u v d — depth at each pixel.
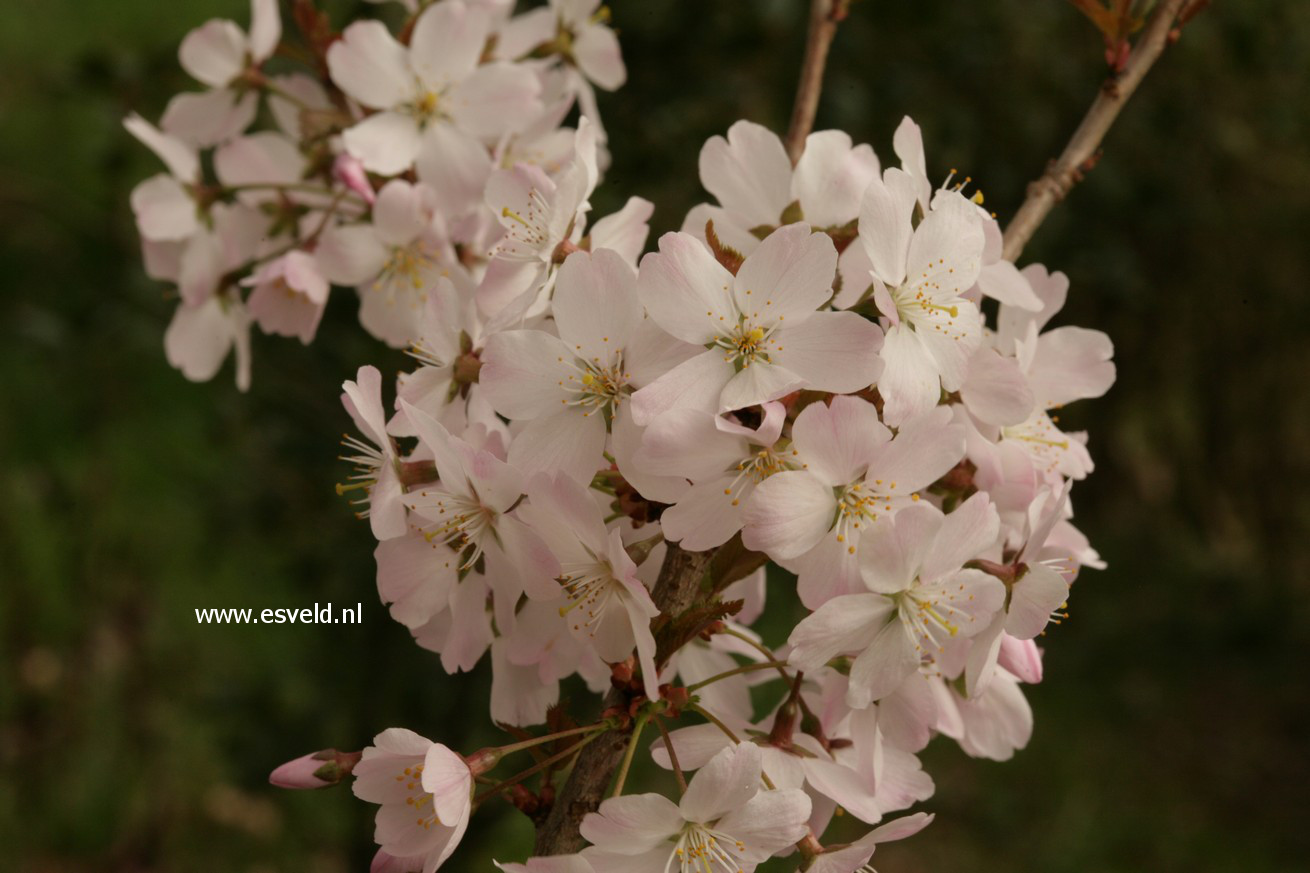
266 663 1.06
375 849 0.99
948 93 1.02
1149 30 0.56
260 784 0.93
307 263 0.60
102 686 1.31
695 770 0.48
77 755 1.31
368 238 0.60
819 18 0.57
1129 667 1.98
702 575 0.48
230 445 0.94
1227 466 1.82
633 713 0.48
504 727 0.50
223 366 0.88
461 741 0.85
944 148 1.00
